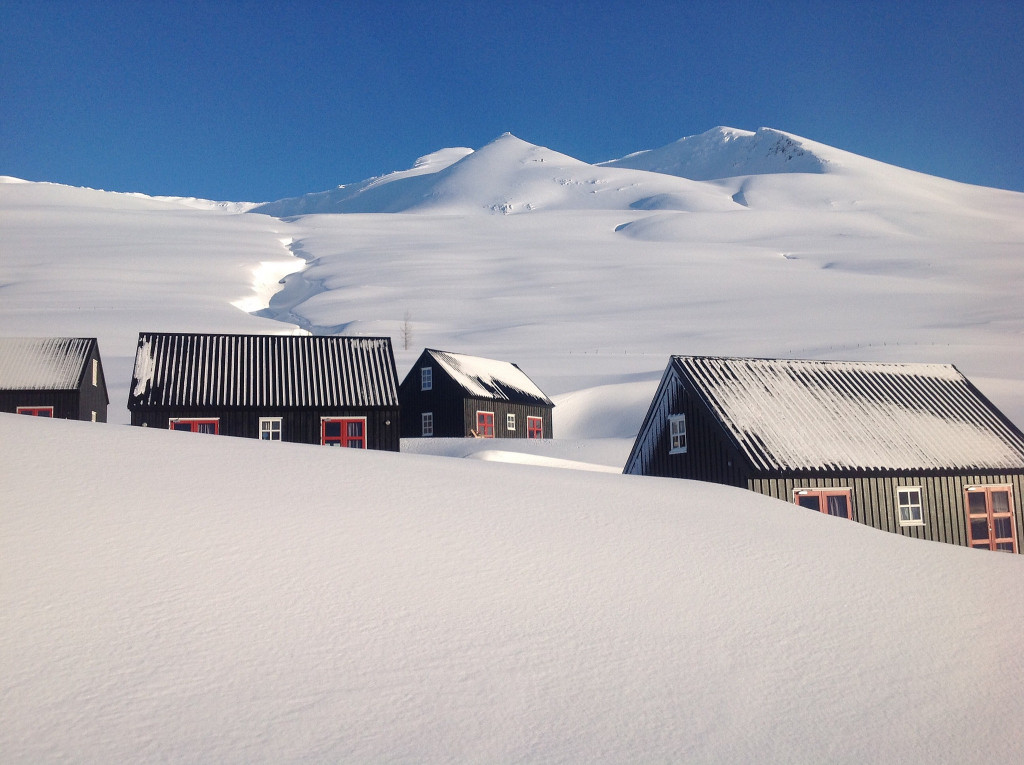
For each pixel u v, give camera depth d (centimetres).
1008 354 6375
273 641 784
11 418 1533
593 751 673
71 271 12962
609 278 13038
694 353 7575
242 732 645
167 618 800
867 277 12531
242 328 9044
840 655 901
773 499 1708
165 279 12938
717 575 1095
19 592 812
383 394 3353
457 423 4884
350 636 811
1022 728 786
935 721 785
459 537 1120
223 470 1315
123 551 934
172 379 3259
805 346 7488
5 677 677
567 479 1641
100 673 698
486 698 732
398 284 13088
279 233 19538
